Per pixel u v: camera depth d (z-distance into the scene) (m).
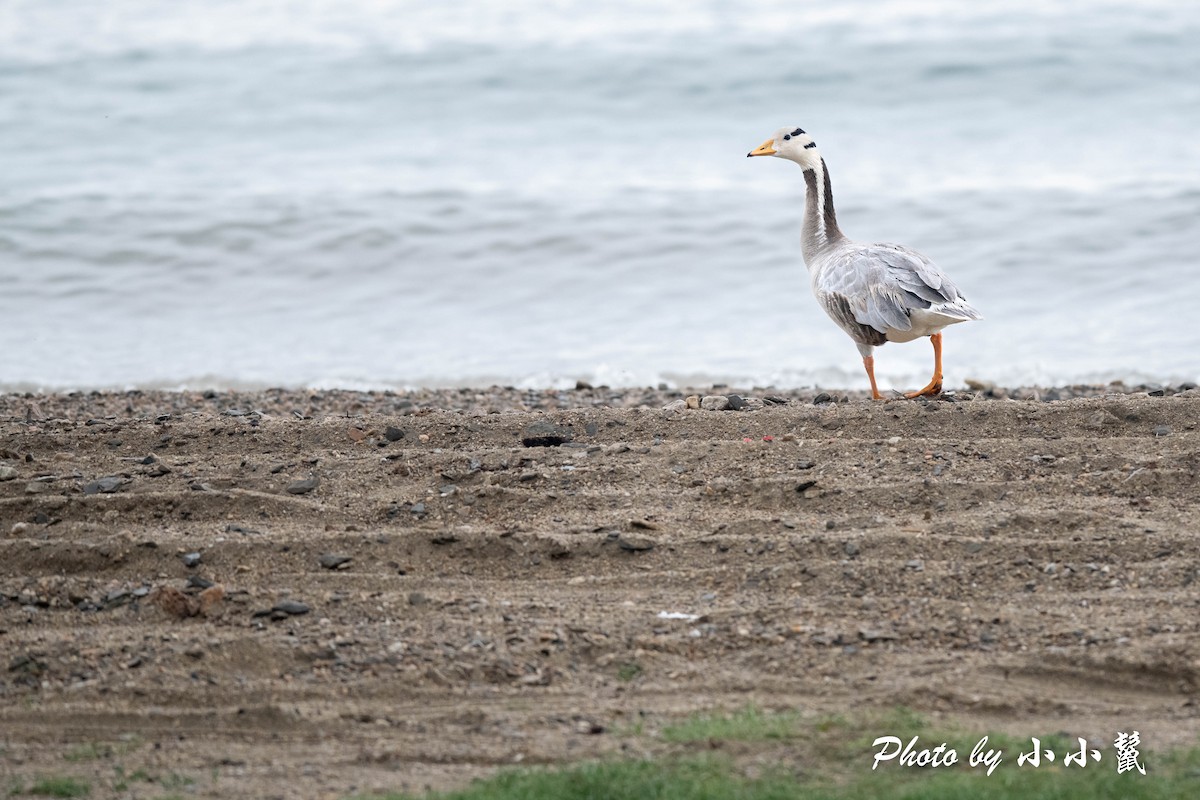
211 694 9.08
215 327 24.45
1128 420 13.63
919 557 10.71
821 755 8.01
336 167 35.91
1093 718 8.49
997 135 37.16
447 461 13.12
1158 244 27.31
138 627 10.05
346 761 8.18
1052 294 25.17
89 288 26.61
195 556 11.01
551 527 11.54
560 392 18.62
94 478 12.93
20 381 20.97
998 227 28.72
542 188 32.88
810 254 16.94
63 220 30.02
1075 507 11.45
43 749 8.44
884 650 9.42
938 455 12.75
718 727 8.35
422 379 21.02
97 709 8.92
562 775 7.70
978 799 7.36
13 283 26.73
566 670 9.34
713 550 11.01
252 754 8.30
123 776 7.98
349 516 11.96
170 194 32.50
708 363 21.67
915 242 28.09
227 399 17.91
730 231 29.45
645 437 13.88
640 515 11.72
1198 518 11.17
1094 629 9.46
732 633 9.71
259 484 12.69
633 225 29.80
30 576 10.98
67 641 9.73
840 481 12.16
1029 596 10.09
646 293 26.23
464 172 34.97
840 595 10.26
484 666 9.33
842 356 21.97
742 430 13.84
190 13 60.12
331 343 23.31
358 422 14.45
